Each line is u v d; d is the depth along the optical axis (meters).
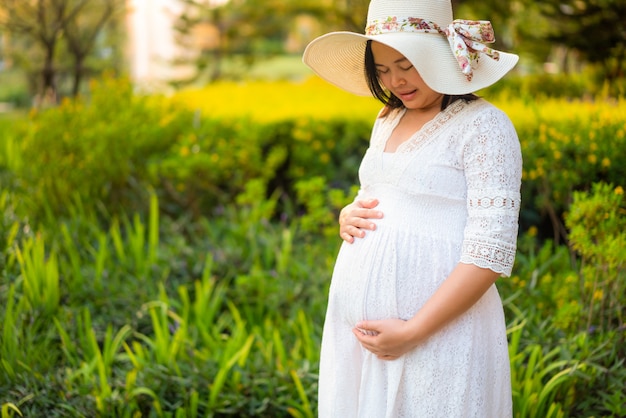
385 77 1.77
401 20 1.71
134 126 4.17
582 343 2.43
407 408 1.77
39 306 3.08
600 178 2.97
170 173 4.00
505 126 1.66
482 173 1.65
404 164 1.75
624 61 3.86
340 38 1.82
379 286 1.76
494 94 3.97
